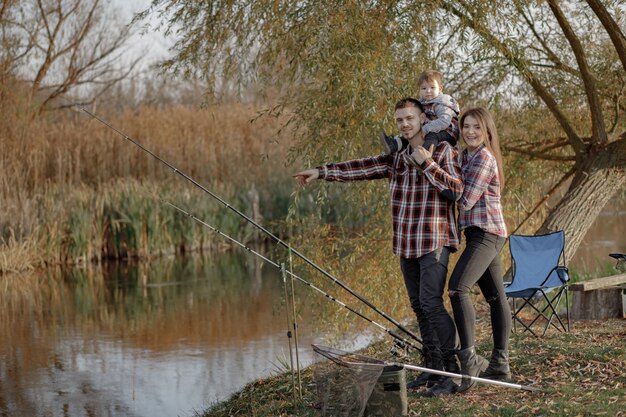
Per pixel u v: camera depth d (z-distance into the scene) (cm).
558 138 947
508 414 438
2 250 1555
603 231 1633
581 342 589
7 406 687
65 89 2311
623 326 663
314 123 759
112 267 1619
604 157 852
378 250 795
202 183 2017
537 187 987
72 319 1081
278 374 692
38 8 2175
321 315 807
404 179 482
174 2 756
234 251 1834
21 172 1727
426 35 718
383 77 686
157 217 1762
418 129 481
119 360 840
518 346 582
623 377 490
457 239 483
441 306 475
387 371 448
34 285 1398
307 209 1930
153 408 664
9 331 1011
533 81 889
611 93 936
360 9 674
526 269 678
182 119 2162
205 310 1105
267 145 2016
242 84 796
